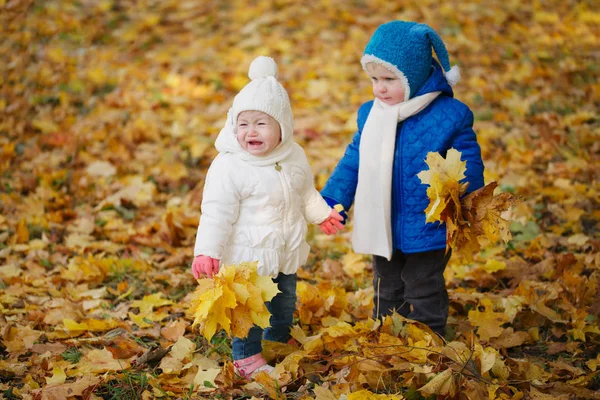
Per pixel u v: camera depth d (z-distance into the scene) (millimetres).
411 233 4098
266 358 4117
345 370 3891
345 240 6027
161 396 3805
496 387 3611
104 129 7922
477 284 5223
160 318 4750
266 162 3787
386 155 4059
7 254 5660
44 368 4070
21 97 8625
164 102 8656
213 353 4320
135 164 7316
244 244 3764
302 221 3961
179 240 6055
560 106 8352
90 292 5078
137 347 4305
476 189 4000
